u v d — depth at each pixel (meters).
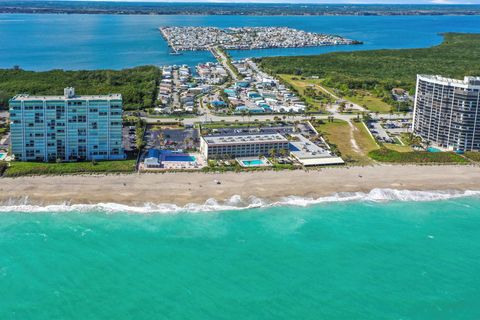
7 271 185.38
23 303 170.12
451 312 170.75
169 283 181.25
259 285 181.75
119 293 175.75
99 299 172.75
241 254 199.62
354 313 169.12
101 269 188.12
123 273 186.12
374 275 189.50
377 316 168.00
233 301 173.00
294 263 194.88
